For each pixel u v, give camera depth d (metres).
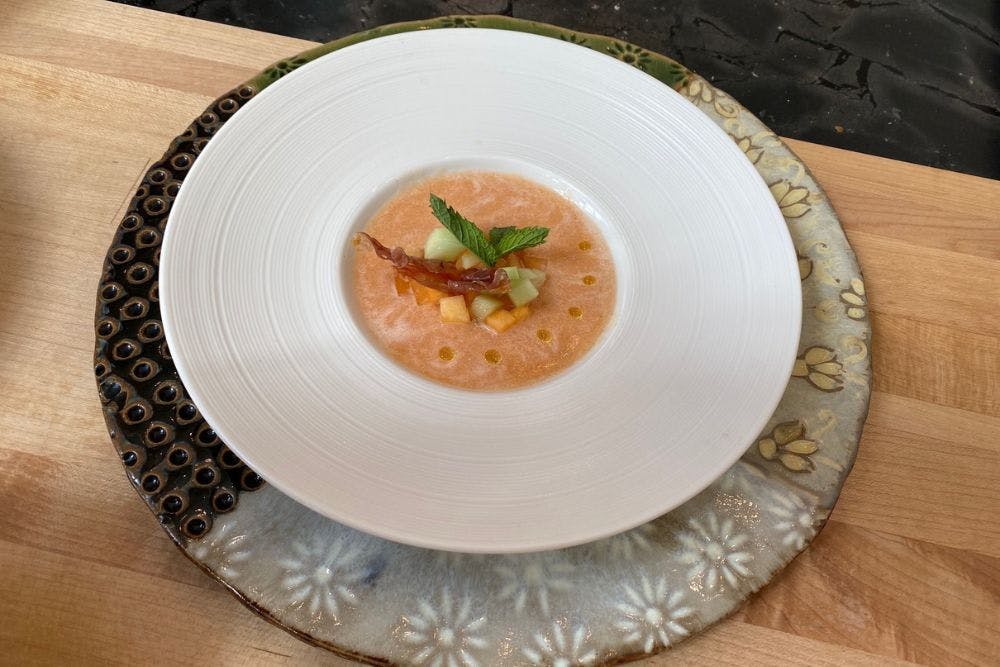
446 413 0.31
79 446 0.31
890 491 0.32
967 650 0.29
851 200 0.41
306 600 0.28
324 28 0.61
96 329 0.33
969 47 0.63
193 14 0.61
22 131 0.39
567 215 0.39
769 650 0.28
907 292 0.38
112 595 0.28
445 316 0.36
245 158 0.36
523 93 0.41
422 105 0.40
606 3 0.64
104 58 0.42
